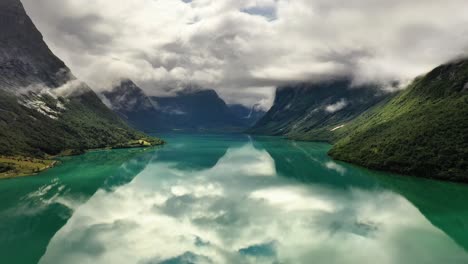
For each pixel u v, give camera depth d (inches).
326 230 3361.2
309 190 4896.7
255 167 7066.9
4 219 3708.2
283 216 3769.7
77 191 4923.7
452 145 5644.7
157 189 5044.3
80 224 3570.4
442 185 5049.2
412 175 5684.1
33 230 3398.1
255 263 2721.5
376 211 3922.2
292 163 7564.0
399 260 2773.1
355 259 2787.9
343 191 4815.5
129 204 4264.3
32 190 4975.4
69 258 2824.8
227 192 4830.2
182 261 2763.3
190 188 5098.4
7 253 2901.1
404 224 3511.3
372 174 5989.2
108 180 5713.6
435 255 2859.3
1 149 7386.8
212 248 2999.5
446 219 3649.1
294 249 2965.1
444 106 6919.3
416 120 6919.3
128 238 3225.9
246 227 3452.3
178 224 3548.2
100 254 2888.8
